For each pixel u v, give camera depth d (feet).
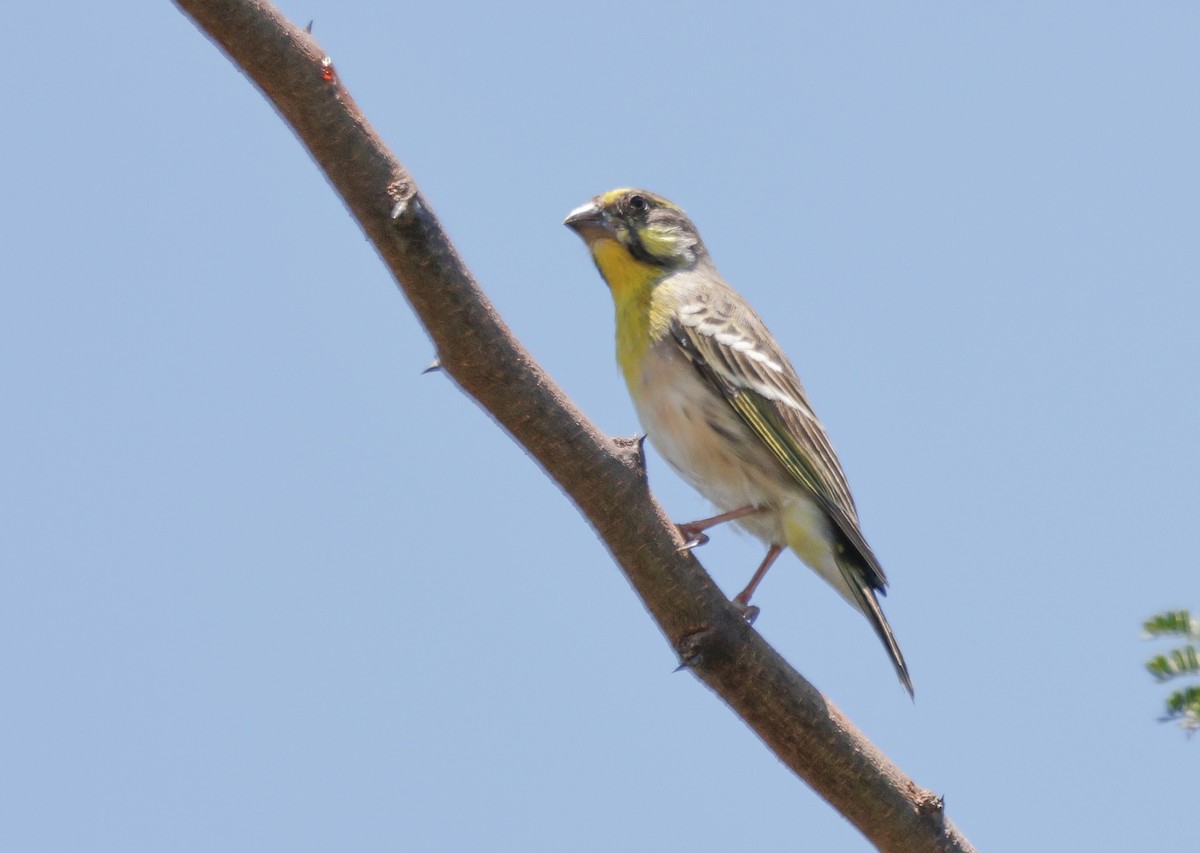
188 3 26.37
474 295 29.66
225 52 27.22
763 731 34.06
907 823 34.17
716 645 33.27
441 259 28.99
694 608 33.19
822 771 33.91
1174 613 30.25
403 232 28.40
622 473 31.91
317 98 27.30
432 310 29.55
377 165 28.07
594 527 32.71
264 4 26.76
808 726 33.65
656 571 32.89
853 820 34.42
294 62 27.02
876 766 34.01
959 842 34.68
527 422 31.12
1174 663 29.84
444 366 30.66
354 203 28.53
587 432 31.55
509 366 30.42
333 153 27.86
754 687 33.53
